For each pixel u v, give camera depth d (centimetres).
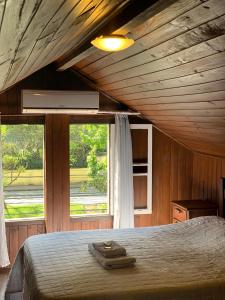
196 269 301
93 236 379
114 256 311
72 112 452
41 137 507
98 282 276
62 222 493
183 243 363
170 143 533
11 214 506
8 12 83
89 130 524
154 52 274
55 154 485
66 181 491
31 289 279
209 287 275
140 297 263
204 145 467
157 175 532
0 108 456
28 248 348
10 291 366
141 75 342
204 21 197
